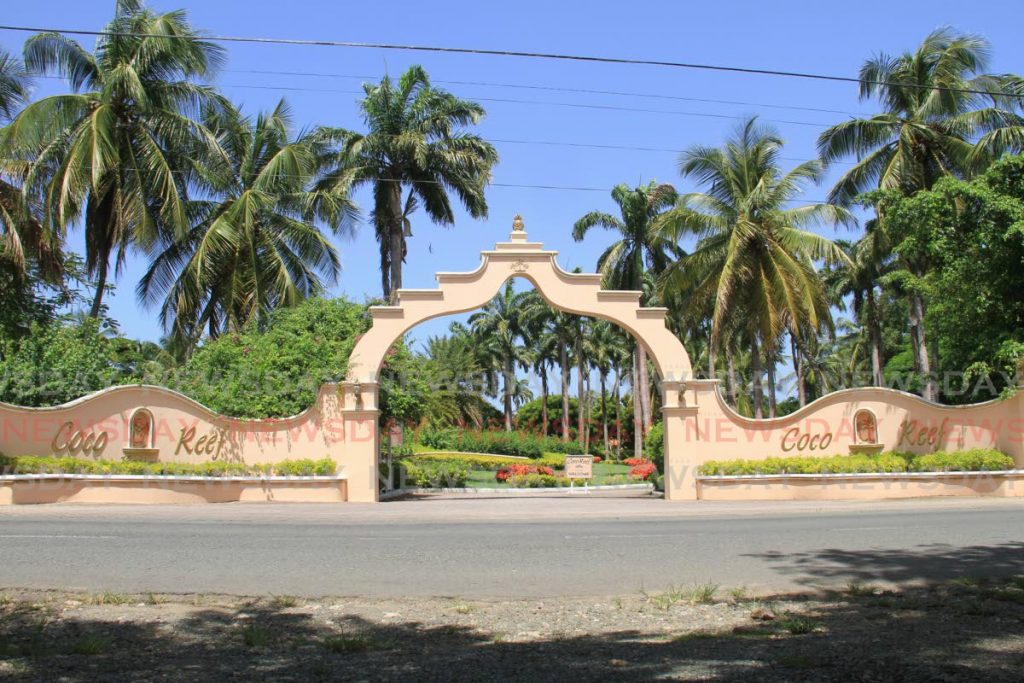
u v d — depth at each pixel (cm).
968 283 1798
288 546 1170
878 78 2864
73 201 2306
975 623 722
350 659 633
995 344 1850
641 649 656
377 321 2045
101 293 2561
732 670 579
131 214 2405
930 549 1136
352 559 1073
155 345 3534
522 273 2084
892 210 1938
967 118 2717
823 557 1082
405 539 1260
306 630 733
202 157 2630
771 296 2678
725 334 4072
